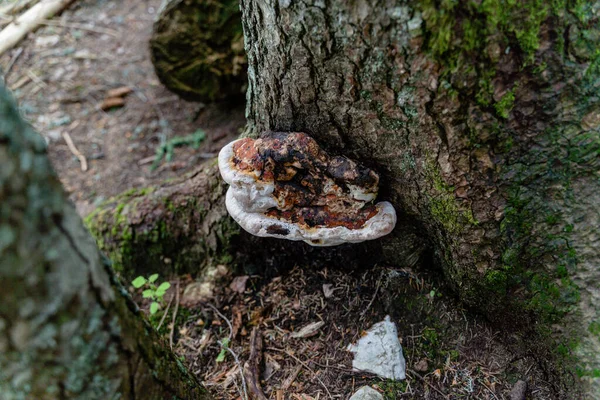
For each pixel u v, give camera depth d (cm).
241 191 72
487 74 64
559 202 68
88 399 55
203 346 85
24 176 48
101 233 93
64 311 52
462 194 70
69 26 155
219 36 115
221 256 91
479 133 66
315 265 87
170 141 126
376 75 66
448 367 77
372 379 77
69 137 131
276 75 72
